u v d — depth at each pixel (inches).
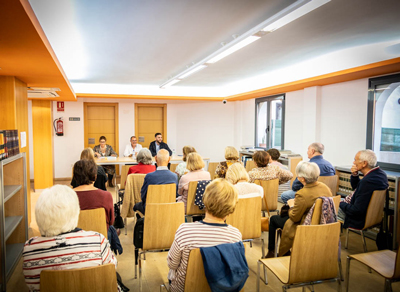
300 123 249.0
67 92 232.1
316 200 91.5
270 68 226.4
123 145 357.4
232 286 58.2
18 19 79.7
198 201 127.6
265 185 143.3
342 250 139.0
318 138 226.5
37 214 55.2
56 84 185.9
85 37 141.8
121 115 355.3
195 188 129.0
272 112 292.7
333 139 214.1
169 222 100.4
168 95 323.9
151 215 98.3
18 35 92.4
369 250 139.2
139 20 119.6
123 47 159.9
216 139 365.1
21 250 127.8
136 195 150.7
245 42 131.7
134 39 145.3
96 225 89.3
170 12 111.7
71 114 336.5
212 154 366.3
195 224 63.7
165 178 128.9
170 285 70.9
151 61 193.9
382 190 120.3
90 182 96.5
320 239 77.2
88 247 57.1
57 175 335.0
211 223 63.4
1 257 97.8
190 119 367.6
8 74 149.5
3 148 103.1
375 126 181.8
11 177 132.4
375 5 108.1
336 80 199.3
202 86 326.6
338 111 209.5
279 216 121.0
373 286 107.9
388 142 173.3
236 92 313.6
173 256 64.1
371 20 123.5
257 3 104.4
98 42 150.3
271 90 251.9
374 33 140.2
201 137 366.6
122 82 287.3
